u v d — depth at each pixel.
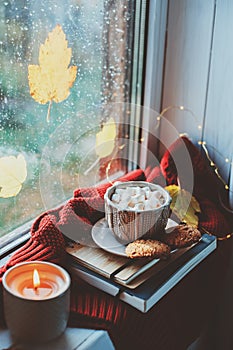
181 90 1.11
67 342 0.76
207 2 1.02
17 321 0.73
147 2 1.05
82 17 0.95
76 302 0.83
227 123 1.07
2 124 0.86
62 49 0.93
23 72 0.87
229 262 1.08
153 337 0.83
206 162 1.12
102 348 0.76
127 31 1.07
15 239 0.93
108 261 0.85
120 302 0.82
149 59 1.09
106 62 1.04
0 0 0.80
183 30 1.07
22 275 0.78
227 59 1.03
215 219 1.03
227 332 1.15
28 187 0.94
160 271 0.85
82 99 1.01
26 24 0.85
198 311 0.93
